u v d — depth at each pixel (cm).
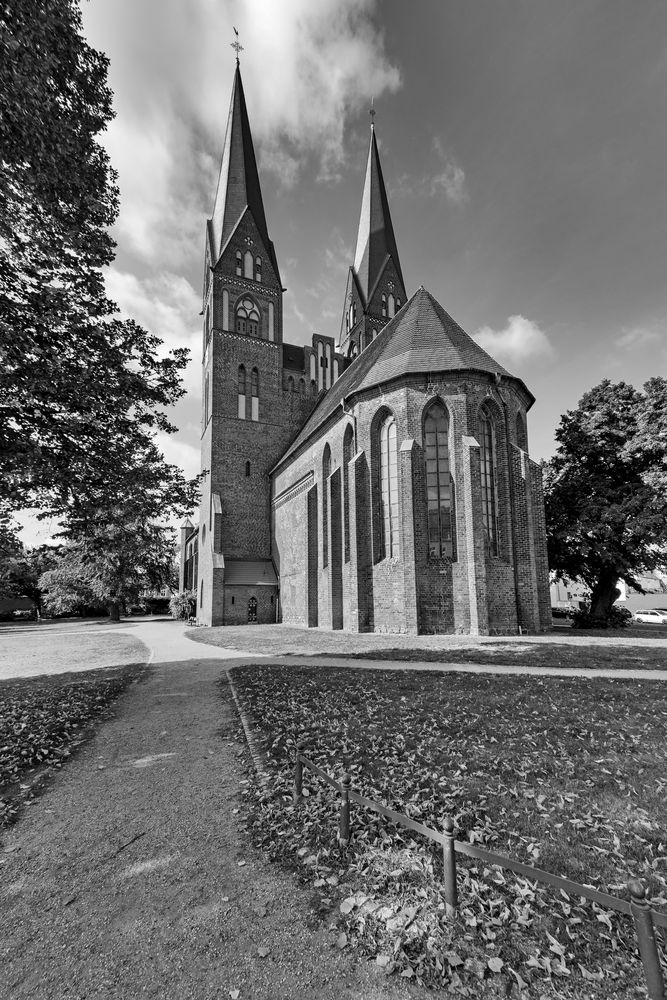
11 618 6819
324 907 401
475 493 2241
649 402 2714
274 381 4394
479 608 2164
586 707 899
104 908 412
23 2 908
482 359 2552
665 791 575
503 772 639
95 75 1078
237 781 657
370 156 4956
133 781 670
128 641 2491
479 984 320
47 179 1009
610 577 2948
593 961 335
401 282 4888
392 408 2480
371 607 2455
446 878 382
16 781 680
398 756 703
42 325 980
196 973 337
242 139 4562
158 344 1183
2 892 439
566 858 452
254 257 4444
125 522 1209
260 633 2677
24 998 319
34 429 1053
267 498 4228
